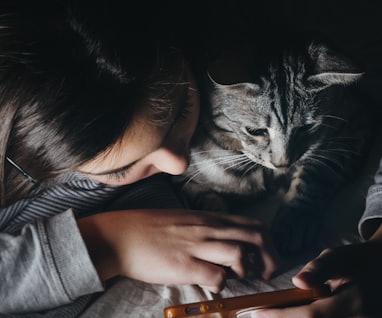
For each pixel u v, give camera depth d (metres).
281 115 1.04
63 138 0.62
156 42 0.67
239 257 0.80
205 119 1.09
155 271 0.80
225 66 1.01
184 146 0.81
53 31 0.62
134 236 0.80
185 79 0.78
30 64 0.61
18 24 0.62
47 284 0.74
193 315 0.67
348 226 0.96
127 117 0.64
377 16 1.18
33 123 0.62
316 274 0.71
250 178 1.12
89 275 0.74
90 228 0.81
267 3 1.20
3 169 0.69
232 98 1.05
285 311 0.70
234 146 1.14
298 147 1.10
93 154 0.64
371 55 1.19
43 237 0.75
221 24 1.09
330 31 1.21
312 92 1.04
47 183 0.81
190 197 1.12
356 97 1.16
